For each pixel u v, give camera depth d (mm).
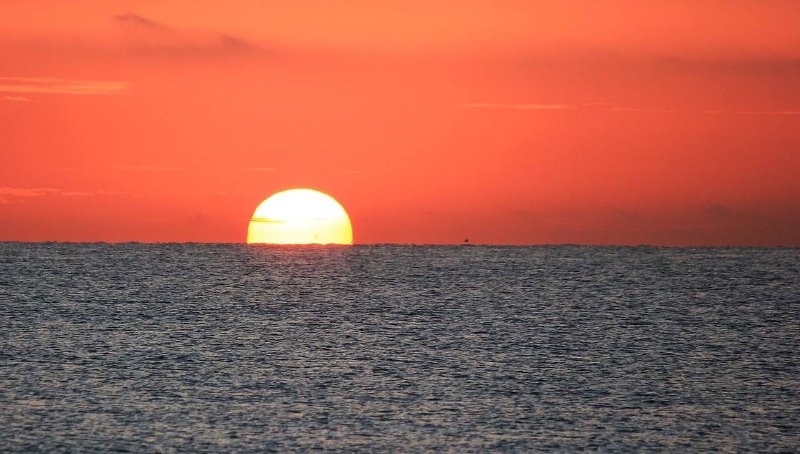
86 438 199375
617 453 197125
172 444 197250
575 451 197750
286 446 197750
